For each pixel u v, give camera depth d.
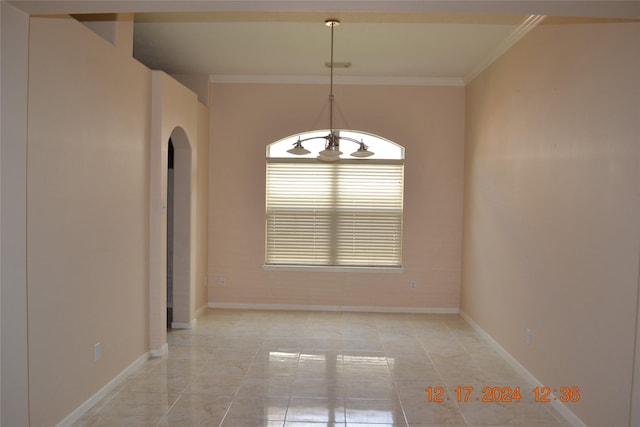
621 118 2.92
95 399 3.67
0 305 2.73
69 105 3.23
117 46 3.92
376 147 6.82
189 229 5.80
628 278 2.83
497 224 5.19
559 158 3.72
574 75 3.51
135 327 4.39
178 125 5.16
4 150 2.69
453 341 5.48
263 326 5.98
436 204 6.76
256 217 6.83
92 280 3.58
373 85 6.73
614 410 2.95
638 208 2.75
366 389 4.05
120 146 3.99
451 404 3.78
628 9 2.52
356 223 6.81
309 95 6.75
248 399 3.82
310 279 6.82
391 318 6.47
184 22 4.63
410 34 4.88
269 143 6.78
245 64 6.12
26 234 2.81
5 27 2.64
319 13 4.34
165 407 3.65
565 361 3.57
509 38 4.81
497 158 5.23
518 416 3.58
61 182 3.16
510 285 4.75
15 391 2.81
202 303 6.63
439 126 6.73
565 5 2.50
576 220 3.44
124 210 4.09
